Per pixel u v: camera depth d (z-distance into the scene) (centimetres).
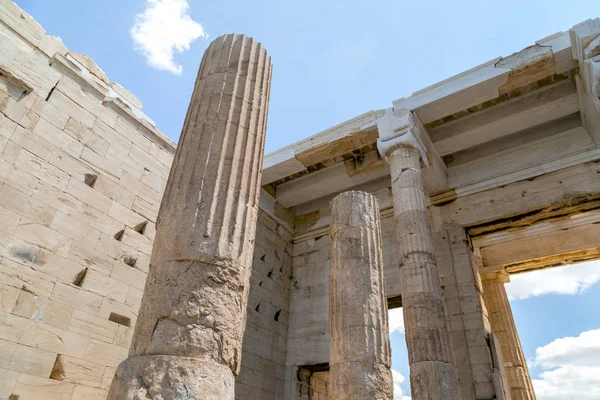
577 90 1227
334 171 1667
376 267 812
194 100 574
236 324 425
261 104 595
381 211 1605
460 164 1517
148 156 1218
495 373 1157
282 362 1533
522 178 1373
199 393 356
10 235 849
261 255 1595
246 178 516
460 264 1345
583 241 1583
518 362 1587
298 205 1886
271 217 1709
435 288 991
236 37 630
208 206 461
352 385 676
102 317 972
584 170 1280
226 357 400
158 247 452
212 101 553
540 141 1401
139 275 1092
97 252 1007
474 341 1210
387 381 698
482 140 1445
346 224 848
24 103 942
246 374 1352
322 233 1753
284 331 1593
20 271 846
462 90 1228
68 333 895
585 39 1037
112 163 1107
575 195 1259
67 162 999
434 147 1458
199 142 514
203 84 583
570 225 1588
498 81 1197
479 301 1287
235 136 531
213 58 609
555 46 1128
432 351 889
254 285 1515
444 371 863
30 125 941
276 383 1471
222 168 496
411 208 1112
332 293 800
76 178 1009
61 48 1055
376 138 1391
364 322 731
